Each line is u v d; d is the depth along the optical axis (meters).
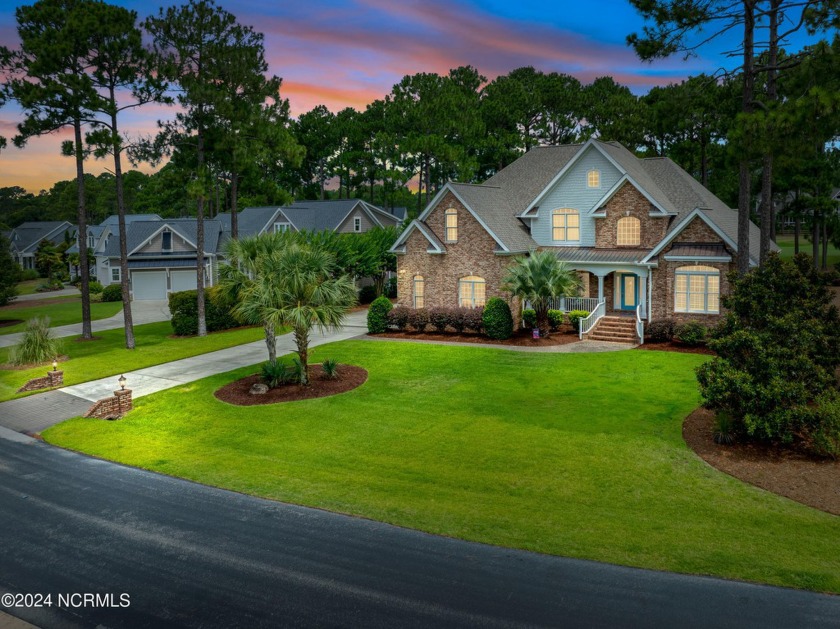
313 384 24.34
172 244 57.25
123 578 11.27
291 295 23.62
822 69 22.75
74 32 31.52
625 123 58.31
